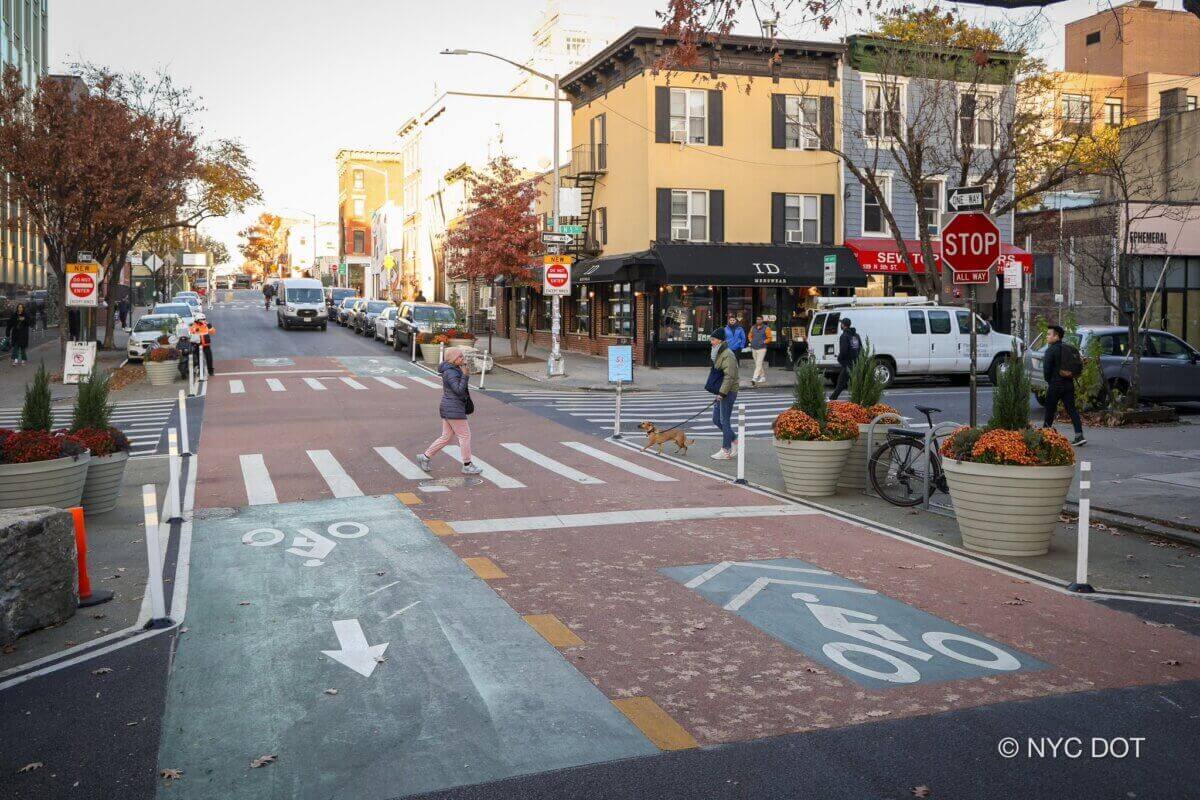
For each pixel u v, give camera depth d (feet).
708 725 18.12
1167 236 102.06
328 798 15.47
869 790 15.65
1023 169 109.91
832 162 112.47
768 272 106.73
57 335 153.58
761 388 89.97
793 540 33.01
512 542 32.37
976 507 31.09
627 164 112.68
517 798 15.38
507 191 117.08
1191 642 22.82
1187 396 70.03
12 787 15.92
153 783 16.01
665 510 37.76
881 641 22.81
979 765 16.53
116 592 27.02
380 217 271.90
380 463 48.21
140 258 178.70
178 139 113.91
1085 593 26.81
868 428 41.73
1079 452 50.31
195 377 93.66
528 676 20.54
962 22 95.09
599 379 96.32
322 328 166.40
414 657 21.70
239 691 19.86
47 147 98.84
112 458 36.86
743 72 109.09
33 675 20.93
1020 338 100.01
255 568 29.14
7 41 146.20
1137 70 173.06
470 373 102.27
